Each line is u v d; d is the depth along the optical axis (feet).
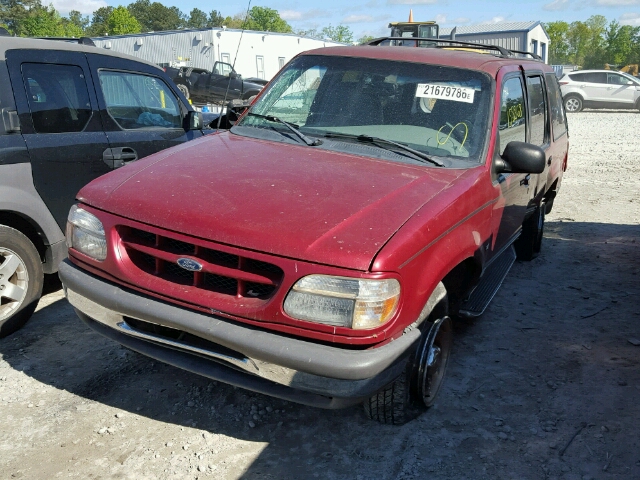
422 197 10.34
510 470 10.23
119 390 12.02
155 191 10.20
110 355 13.37
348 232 9.07
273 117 13.35
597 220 27.53
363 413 11.64
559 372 13.60
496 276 15.70
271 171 10.83
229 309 9.12
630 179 37.27
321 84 13.76
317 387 8.83
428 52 14.28
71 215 10.89
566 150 23.65
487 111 12.80
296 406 11.73
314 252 8.74
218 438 10.69
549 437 11.18
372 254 8.79
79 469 9.76
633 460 10.60
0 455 9.98
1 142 13.66
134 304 9.73
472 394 12.55
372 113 13.00
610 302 17.78
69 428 10.77
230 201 9.74
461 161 12.10
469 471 10.16
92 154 15.49
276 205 9.61
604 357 14.34
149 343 10.27
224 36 92.38
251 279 9.00
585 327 16.03
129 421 11.05
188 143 12.80
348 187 10.31
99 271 10.36
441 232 10.02
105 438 10.56
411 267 9.28
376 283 8.70
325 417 11.44
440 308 11.10
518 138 15.07
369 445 10.71
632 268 20.81
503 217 13.87
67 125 15.15
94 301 10.25
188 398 11.84
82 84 15.66
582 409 12.12
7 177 13.73
